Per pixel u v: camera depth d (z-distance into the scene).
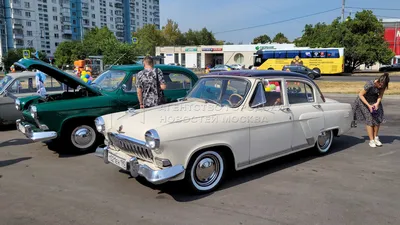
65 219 3.47
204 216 3.52
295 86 5.19
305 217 3.49
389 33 51.94
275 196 4.04
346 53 38.91
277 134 4.73
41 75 7.68
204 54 65.38
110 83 6.59
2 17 81.56
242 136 4.27
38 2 88.19
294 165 5.26
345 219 3.45
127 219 3.46
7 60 62.25
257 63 39.97
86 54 61.94
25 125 5.65
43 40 90.44
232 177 4.70
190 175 3.92
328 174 4.84
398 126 8.55
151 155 3.78
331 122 5.70
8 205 3.82
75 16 98.50
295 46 48.56
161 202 3.88
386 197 4.02
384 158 5.66
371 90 6.14
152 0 131.62
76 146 5.91
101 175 4.83
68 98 6.40
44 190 4.27
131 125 4.08
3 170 5.07
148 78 5.62
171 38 83.00
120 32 115.00
